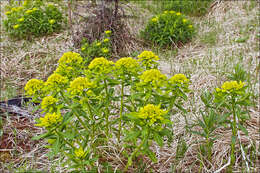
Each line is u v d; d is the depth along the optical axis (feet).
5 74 14.76
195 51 17.92
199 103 11.48
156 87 6.83
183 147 8.64
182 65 15.42
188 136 9.57
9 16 18.92
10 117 11.16
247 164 8.04
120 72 7.36
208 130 8.30
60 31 19.93
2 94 12.91
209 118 8.27
